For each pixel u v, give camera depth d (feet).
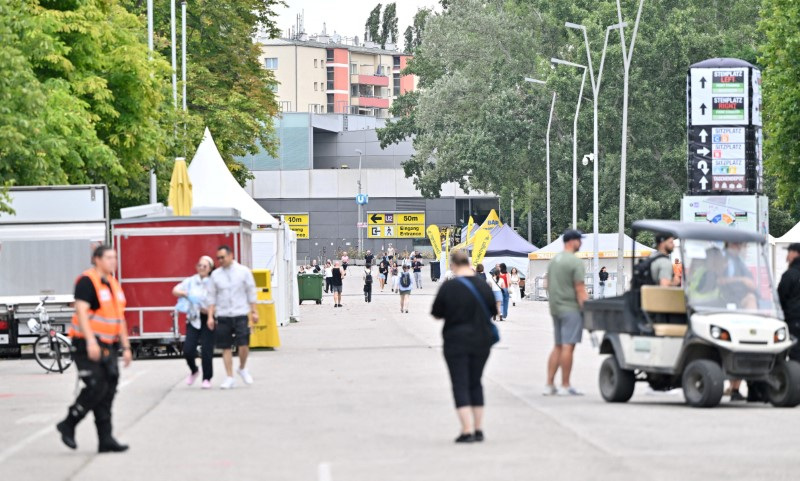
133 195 317.22
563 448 93.35
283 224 301.84
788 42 368.48
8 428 116.57
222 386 149.59
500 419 112.06
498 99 638.12
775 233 567.18
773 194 561.84
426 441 99.09
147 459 93.15
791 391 120.88
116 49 273.13
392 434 103.81
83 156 252.83
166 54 416.26
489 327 96.89
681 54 561.84
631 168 563.07
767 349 120.26
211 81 417.08
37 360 189.06
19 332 218.79
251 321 151.94
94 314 97.30
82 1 266.98
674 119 568.41
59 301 218.79
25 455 97.55
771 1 384.88
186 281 153.79
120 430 111.34
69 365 189.57
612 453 90.53
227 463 89.76
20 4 242.37
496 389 140.56
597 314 130.00
